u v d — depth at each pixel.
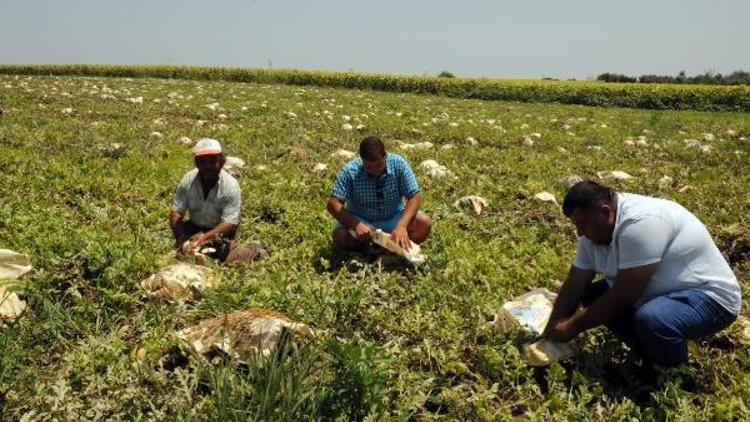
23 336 3.83
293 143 11.54
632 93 30.73
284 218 6.65
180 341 3.67
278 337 3.54
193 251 5.08
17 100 16.83
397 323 4.32
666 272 3.49
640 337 3.49
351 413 3.22
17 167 8.14
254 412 3.11
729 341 4.16
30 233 5.47
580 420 3.30
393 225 5.60
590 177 9.51
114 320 4.14
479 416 3.33
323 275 5.11
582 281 3.73
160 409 3.28
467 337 4.14
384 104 23.12
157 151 9.95
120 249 4.86
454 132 14.21
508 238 6.29
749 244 6.25
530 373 3.62
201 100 20.39
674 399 3.33
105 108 15.99
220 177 5.39
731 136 15.80
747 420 3.21
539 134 14.62
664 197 8.25
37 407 3.22
